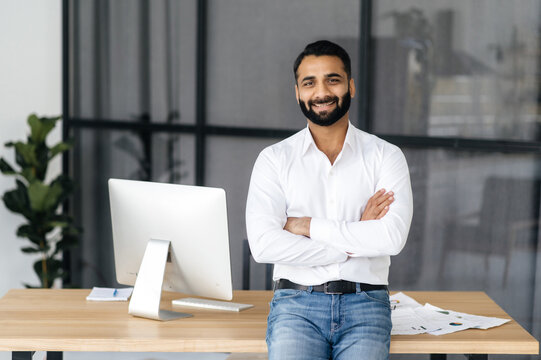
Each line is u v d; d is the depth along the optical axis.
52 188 3.88
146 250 2.44
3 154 4.02
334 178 2.38
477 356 2.21
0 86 3.95
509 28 3.86
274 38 4.19
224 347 2.17
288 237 2.28
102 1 4.40
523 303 3.95
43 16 4.25
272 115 4.23
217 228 2.34
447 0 3.94
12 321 2.32
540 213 3.88
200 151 4.33
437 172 4.03
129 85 4.41
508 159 3.91
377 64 4.06
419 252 4.08
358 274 2.24
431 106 4.00
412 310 2.48
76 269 4.56
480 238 3.99
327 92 2.30
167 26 4.32
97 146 4.50
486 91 3.91
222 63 4.28
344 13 4.07
